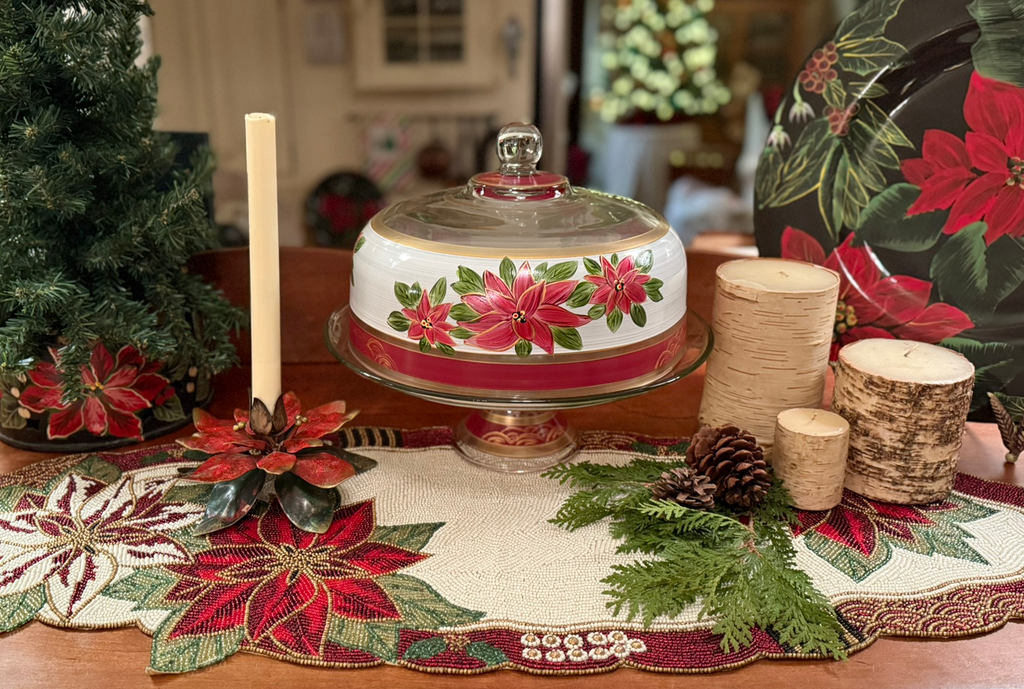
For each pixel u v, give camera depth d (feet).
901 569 1.54
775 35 6.90
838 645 1.34
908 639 1.39
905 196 1.96
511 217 1.65
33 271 1.63
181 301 1.82
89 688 1.26
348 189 7.00
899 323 1.99
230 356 1.94
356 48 6.97
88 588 1.46
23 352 1.67
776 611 1.39
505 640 1.36
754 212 2.10
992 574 1.53
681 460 1.86
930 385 1.61
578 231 1.62
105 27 1.62
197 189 1.73
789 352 1.76
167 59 6.64
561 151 7.32
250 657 1.33
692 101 7.16
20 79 1.53
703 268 2.33
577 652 1.34
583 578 1.51
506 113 7.32
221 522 1.62
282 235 7.36
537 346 1.56
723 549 1.52
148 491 1.74
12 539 1.58
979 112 1.87
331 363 2.33
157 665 1.29
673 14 6.91
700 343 1.83
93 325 1.66
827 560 1.57
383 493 1.75
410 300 1.60
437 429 2.02
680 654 1.34
